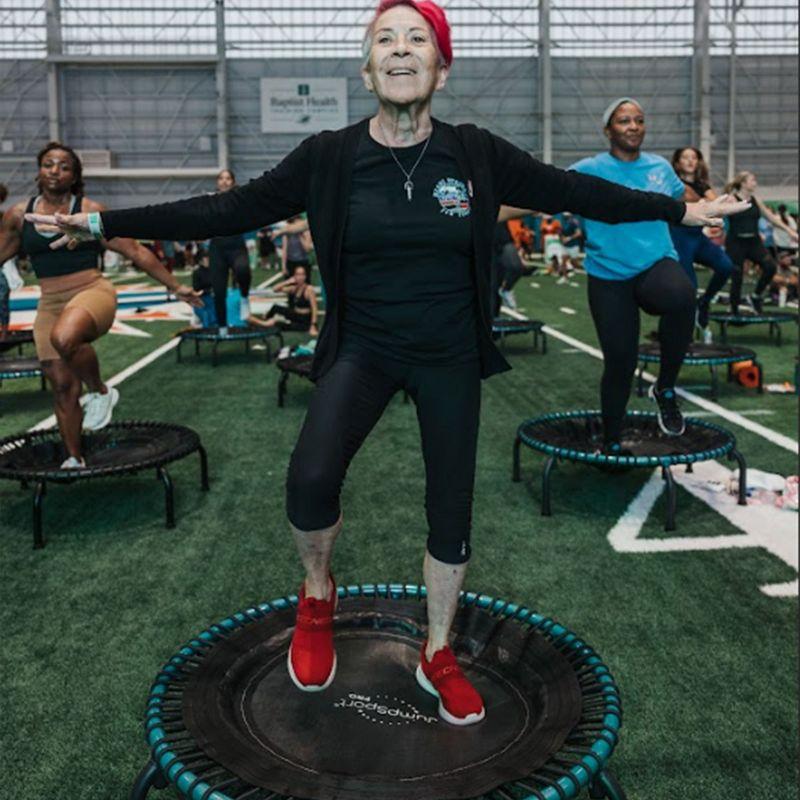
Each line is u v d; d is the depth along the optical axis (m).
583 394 6.72
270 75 32.53
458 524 1.89
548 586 3.13
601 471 4.58
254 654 2.06
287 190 1.83
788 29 32.56
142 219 1.82
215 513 4.01
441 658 1.92
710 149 33.28
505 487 4.34
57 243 1.87
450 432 1.86
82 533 3.75
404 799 1.53
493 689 1.97
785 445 5.09
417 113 1.75
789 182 33.81
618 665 2.55
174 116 32.59
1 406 6.64
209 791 1.53
